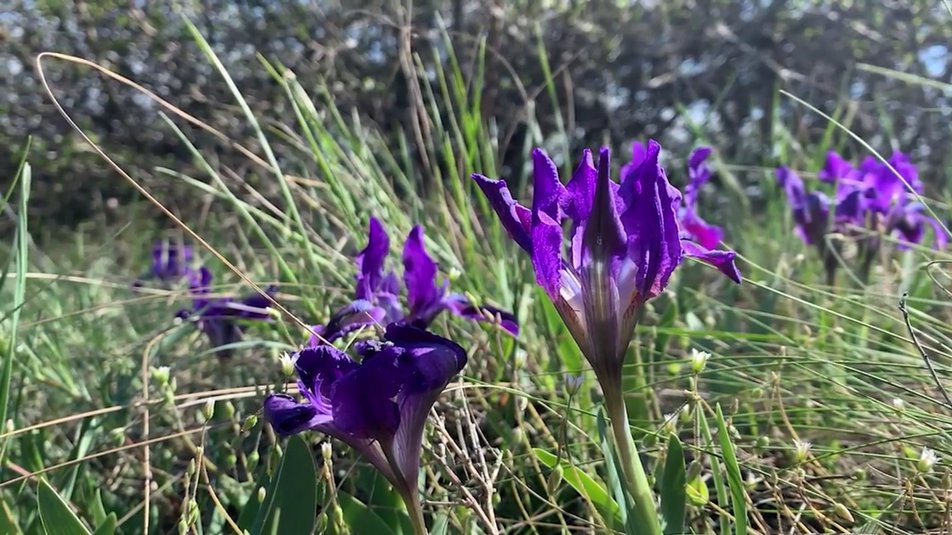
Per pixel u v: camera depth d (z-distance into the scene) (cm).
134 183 24
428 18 102
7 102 113
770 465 26
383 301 30
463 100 48
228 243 68
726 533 23
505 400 33
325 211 47
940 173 85
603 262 20
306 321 41
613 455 25
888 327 40
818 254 47
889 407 27
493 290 46
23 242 28
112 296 63
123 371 42
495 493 27
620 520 23
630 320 20
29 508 29
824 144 64
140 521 29
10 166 112
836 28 108
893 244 48
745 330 43
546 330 37
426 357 20
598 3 112
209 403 25
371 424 19
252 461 26
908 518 26
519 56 103
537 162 20
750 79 112
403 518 25
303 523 21
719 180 95
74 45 110
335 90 95
